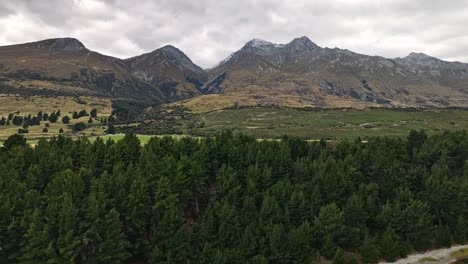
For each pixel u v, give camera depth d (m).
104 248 89.69
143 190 103.75
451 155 167.38
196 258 93.81
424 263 109.06
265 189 125.88
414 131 187.62
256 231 100.69
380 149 158.38
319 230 107.62
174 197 106.88
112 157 127.75
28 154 126.50
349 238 109.81
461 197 128.50
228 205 105.19
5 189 100.06
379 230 120.56
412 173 142.62
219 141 151.75
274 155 140.38
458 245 121.88
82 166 125.31
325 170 131.62
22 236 90.19
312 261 102.44
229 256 91.69
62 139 153.38
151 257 92.62
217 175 127.88
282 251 96.56
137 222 99.62
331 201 122.75
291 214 113.06
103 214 93.81
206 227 101.44
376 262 107.69
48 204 93.19
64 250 85.50
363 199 125.00
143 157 127.31
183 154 138.88
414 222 117.62
